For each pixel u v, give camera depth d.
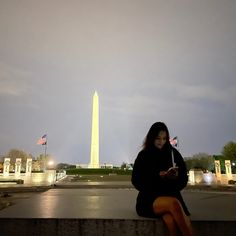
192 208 7.19
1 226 5.52
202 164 85.50
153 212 5.07
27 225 5.51
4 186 36.44
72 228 5.46
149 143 5.39
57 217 5.60
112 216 5.72
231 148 79.00
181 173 5.25
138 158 5.34
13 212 6.37
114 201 9.14
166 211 4.75
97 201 9.15
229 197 10.54
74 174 78.50
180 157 5.37
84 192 14.34
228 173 49.66
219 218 5.54
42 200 9.50
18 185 38.62
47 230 5.48
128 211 6.53
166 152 5.34
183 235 4.46
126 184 38.00
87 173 80.94
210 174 48.38
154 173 5.18
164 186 5.15
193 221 5.30
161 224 5.22
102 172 82.00
